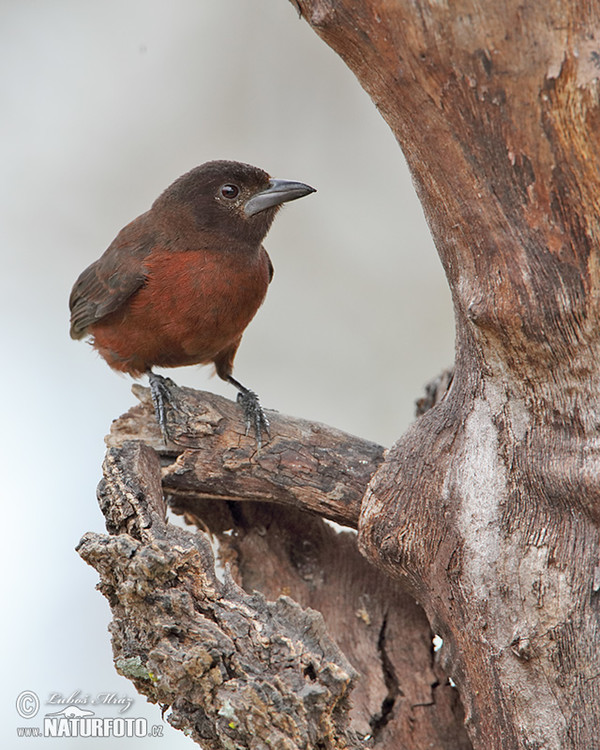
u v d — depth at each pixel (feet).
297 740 23.80
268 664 24.73
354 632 31.58
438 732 29.99
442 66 22.12
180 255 38.11
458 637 26.27
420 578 27.68
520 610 24.77
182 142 54.49
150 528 27.76
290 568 32.68
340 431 31.30
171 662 24.73
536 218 23.06
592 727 23.75
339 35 23.15
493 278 24.18
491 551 25.31
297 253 53.47
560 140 21.88
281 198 38.78
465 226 24.22
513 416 25.43
